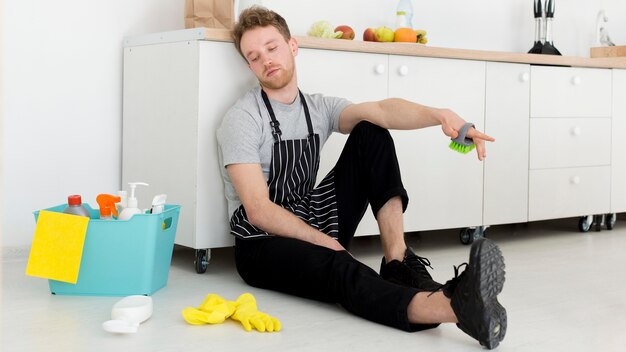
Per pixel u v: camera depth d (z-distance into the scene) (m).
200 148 2.19
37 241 1.83
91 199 2.57
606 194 3.29
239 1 2.42
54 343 1.45
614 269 2.36
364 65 2.51
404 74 2.60
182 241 2.26
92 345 1.44
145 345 1.45
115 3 2.57
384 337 1.52
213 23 2.37
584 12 3.84
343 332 1.56
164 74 2.33
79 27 2.51
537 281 2.15
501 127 2.90
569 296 1.95
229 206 2.19
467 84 2.78
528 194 3.01
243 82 2.25
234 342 1.48
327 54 2.42
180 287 2.01
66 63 2.49
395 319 1.54
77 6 2.50
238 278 2.15
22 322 1.61
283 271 1.82
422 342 1.48
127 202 1.91
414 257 1.84
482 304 1.34
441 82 2.71
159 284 1.97
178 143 2.27
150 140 2.42
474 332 1.38
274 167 2.04
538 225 3.47
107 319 1.65
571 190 3.16
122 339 1.49
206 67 2.18
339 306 1.79
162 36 2.34
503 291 2.00
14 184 2.42
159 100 2.37
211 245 2.22
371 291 1.59
